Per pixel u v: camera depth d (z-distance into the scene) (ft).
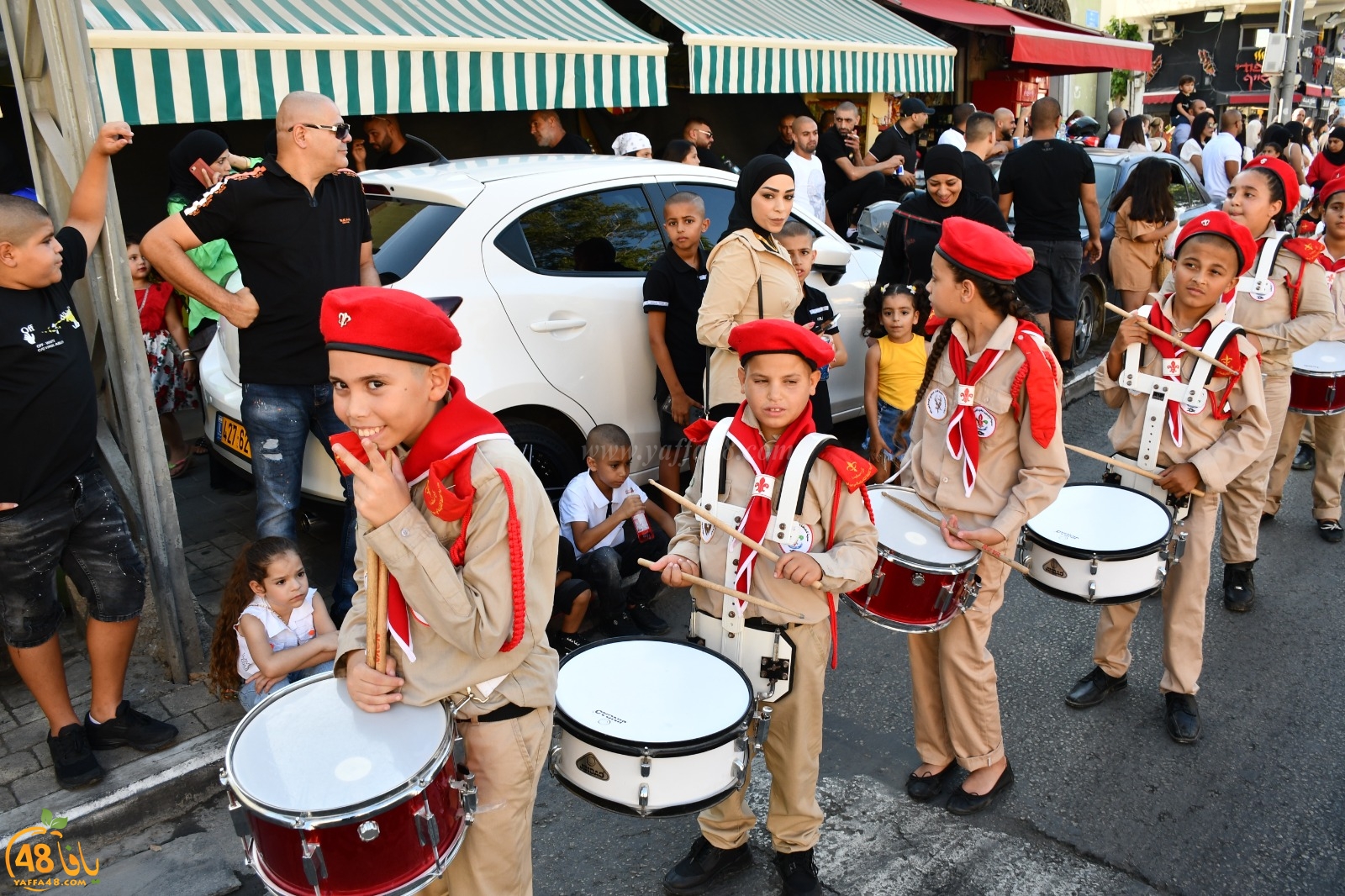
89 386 10.94
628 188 16.74
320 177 12.50
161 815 11.16
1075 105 68.49
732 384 14.21
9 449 10.12
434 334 6.19
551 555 7.04
